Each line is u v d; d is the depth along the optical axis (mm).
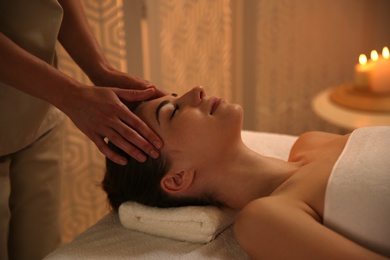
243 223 1026
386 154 1053
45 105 1280
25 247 1450
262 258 1006
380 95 2035
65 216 1907
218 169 1216
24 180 1378
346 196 997
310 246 931
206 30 2350
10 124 1231
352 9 2611
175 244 1146
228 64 2510
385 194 964
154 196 1233
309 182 1086
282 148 1560
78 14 1384
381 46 2725
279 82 2613
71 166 1855
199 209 1147
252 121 2658
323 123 2727
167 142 1201
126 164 1214
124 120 1118
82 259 1094
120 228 1239
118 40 1807
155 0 2145
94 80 1382
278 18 2496
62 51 1737
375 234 963
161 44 2225
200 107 1219
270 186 1192
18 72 1094
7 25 1200
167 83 2301
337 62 2684
